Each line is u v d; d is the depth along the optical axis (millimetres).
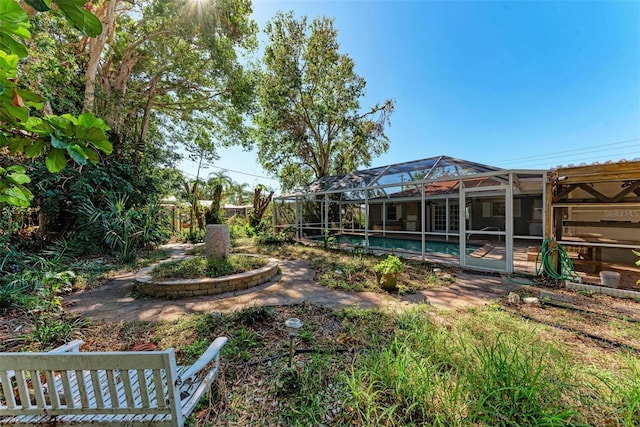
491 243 11695
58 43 8383
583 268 5914
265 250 9383
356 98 15375
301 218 12703
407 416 1822
